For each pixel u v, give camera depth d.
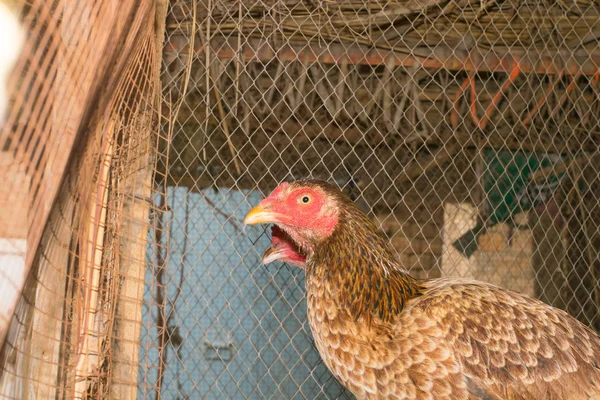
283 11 0.85
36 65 0.40
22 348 0.45
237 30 0.83
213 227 1.13
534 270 1.18
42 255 0.44
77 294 0.47
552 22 0.88
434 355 0.56
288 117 0.91
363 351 0.57
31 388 0.48
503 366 0.56
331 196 0.60
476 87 0.99
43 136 0.41
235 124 1.00
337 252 0.59
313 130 1.04
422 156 1.19
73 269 0.50
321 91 0.92
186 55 0.84
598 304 1.04
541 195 1.18
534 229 1.20
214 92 0.92
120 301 0.64
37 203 0.41
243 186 1.18
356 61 0.88
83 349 0.49
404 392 0.56
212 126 1.04
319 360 0.96
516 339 0.57
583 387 0.58
